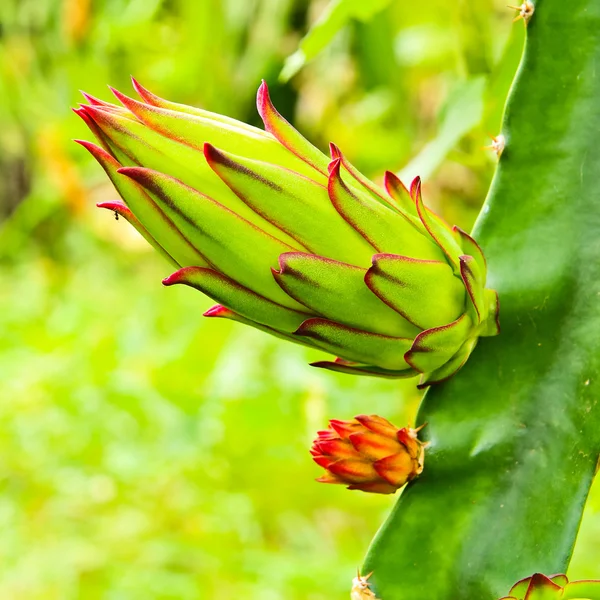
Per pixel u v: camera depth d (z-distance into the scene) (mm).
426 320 509
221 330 1239
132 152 491
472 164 750
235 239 496
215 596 1084
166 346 1491
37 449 1374
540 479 513
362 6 705
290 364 1198
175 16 1235
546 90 542
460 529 512
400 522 517
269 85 1083
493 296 523
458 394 525
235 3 1089
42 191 1706
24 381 1483
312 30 698
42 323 1802
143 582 1105
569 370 520
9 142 1953
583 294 525
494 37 869
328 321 504
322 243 501
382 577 512
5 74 1433
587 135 538
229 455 1292
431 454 521
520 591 498
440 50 1037
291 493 1275
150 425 1346
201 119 499
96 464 1344
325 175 507
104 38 1206
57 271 2043
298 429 1268
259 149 502
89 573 1173
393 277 501
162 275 1981
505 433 519
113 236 1537
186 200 491
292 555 1184
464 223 1019
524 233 535
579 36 542
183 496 1269
